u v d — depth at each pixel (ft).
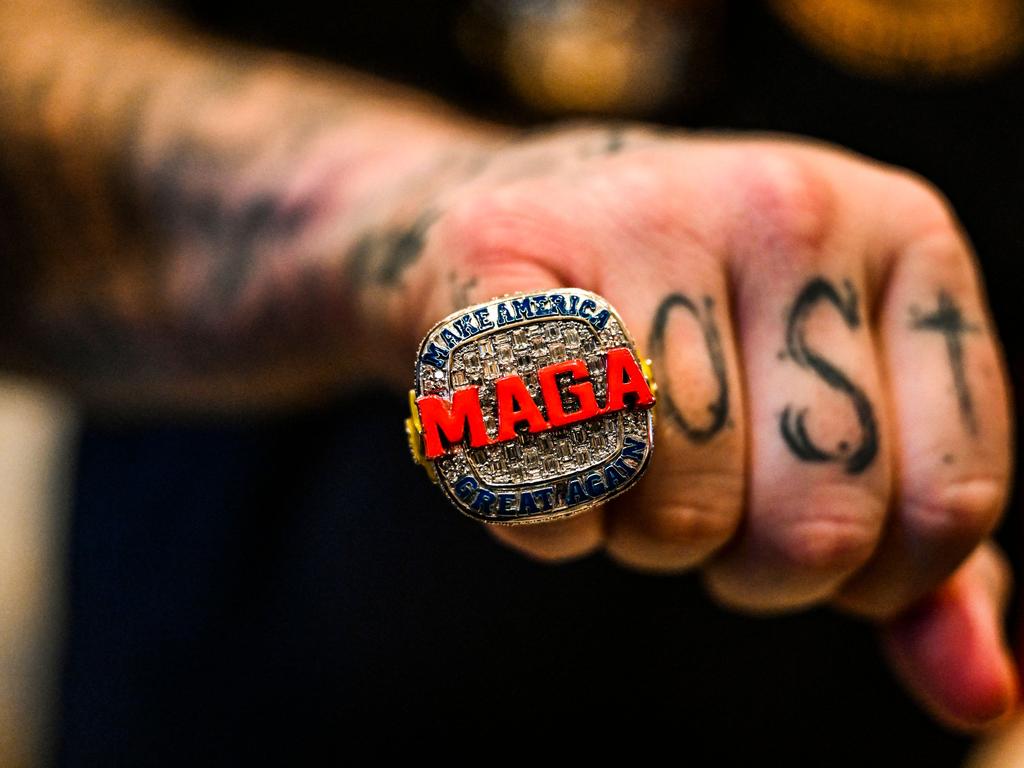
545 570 0.87
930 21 0.89
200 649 0.91
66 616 1.05
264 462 0.91
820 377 0.54
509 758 0.89
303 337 0.71
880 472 0.54
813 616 0.89
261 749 0.91
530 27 0.90
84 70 0.77
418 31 0.90
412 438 0.54
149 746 0.94
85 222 0.75
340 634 0.88
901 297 0.56
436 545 0.88
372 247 0.60
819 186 0.55
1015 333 0.92
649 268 0.54
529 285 0.53
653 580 0.87
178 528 0.93
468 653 0.87
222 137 0.73
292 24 0.89
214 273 0.73
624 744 0.89
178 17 0.88
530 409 0.53
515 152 0.62
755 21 0.90
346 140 0.71
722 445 0.53
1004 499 0.56
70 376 0.86
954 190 0.91
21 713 1.51
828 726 0.91
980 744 0.98
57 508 1.64
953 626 0.59
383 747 0.89
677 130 0.93
